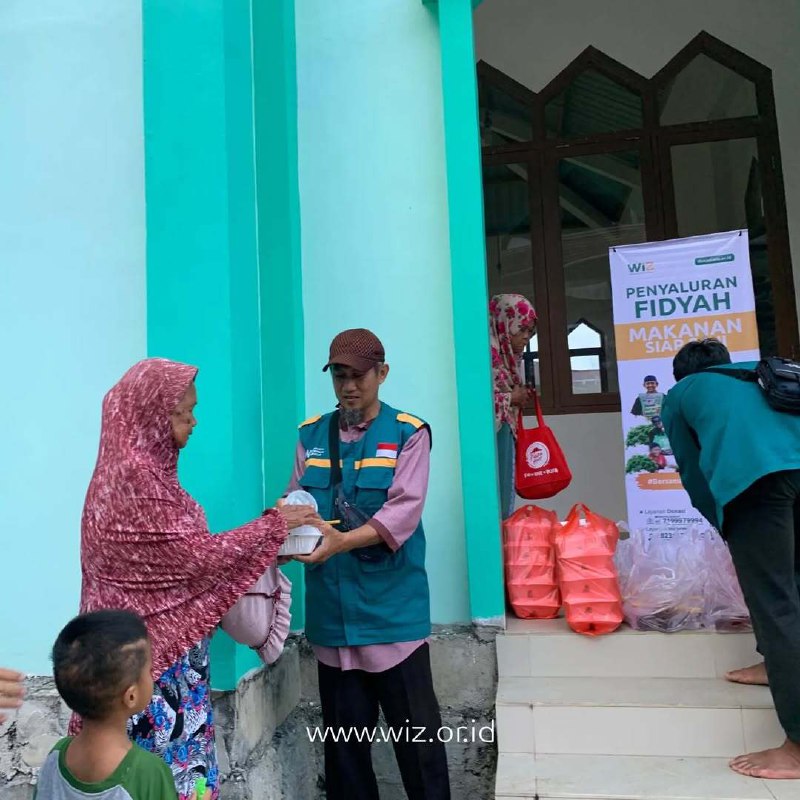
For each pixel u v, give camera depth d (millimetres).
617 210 5148
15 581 3031
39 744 2822
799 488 2357
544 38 5141
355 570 2557
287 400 3182
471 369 3141
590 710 2682
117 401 1945
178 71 2838
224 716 2527
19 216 3189
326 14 3541
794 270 4965
